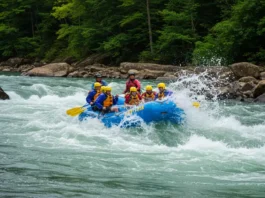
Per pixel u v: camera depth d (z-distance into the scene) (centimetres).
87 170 847
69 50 5028
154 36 4284
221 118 1447
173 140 1138
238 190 746
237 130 1267
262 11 3128
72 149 1018
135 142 1114
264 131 1270
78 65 4438
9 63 5059
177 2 3966
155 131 1220
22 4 5422
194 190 741
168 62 3962
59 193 699
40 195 684
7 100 1941
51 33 5594
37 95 2198
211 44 3353
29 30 5812
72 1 4738
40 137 1139
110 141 1115
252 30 3117
